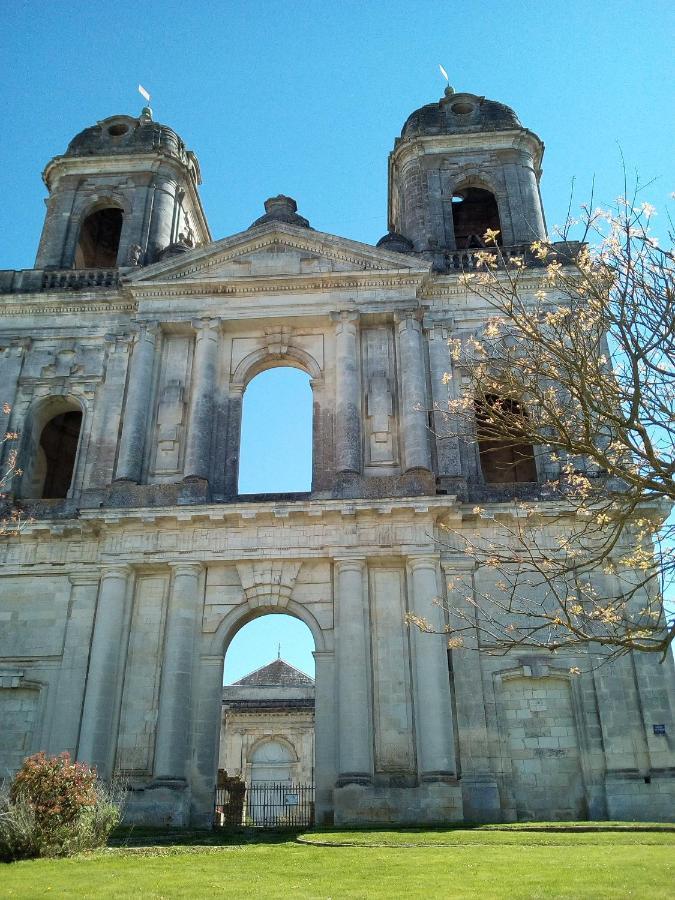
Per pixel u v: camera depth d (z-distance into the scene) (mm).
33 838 17859
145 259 39719
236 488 32938
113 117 44500
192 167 44750
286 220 38188
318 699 28484
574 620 29359
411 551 29781
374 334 35125
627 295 16969
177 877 14602
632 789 26812
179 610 29484
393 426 33062
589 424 16719
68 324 36938
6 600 31172
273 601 30000
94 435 34125
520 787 27656
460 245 43906
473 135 41719
